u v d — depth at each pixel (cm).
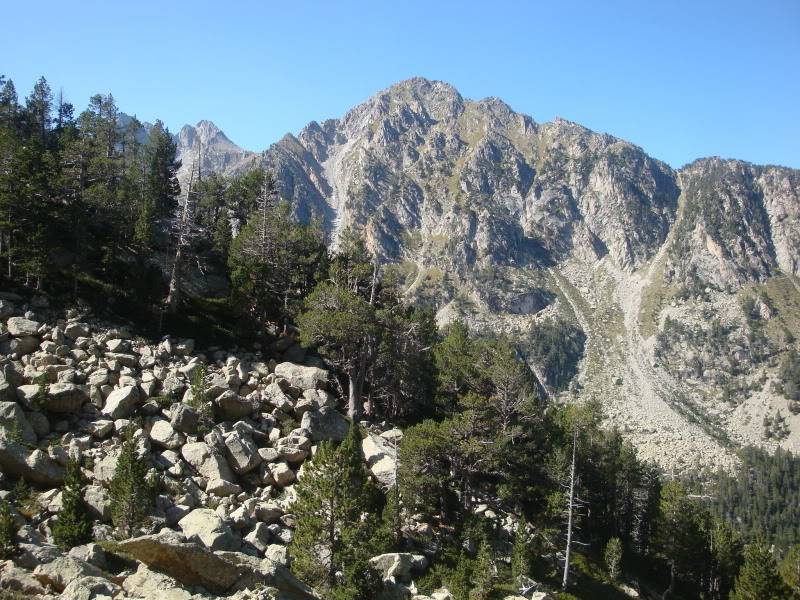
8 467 3541
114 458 3862
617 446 9562
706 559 8131
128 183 7594
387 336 6194
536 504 6544
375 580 3562
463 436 5447
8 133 6544
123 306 6053
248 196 9825
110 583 2514
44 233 5566
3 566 2512
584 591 5784
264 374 5884
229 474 4344
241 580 2888
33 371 4491
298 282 7219
